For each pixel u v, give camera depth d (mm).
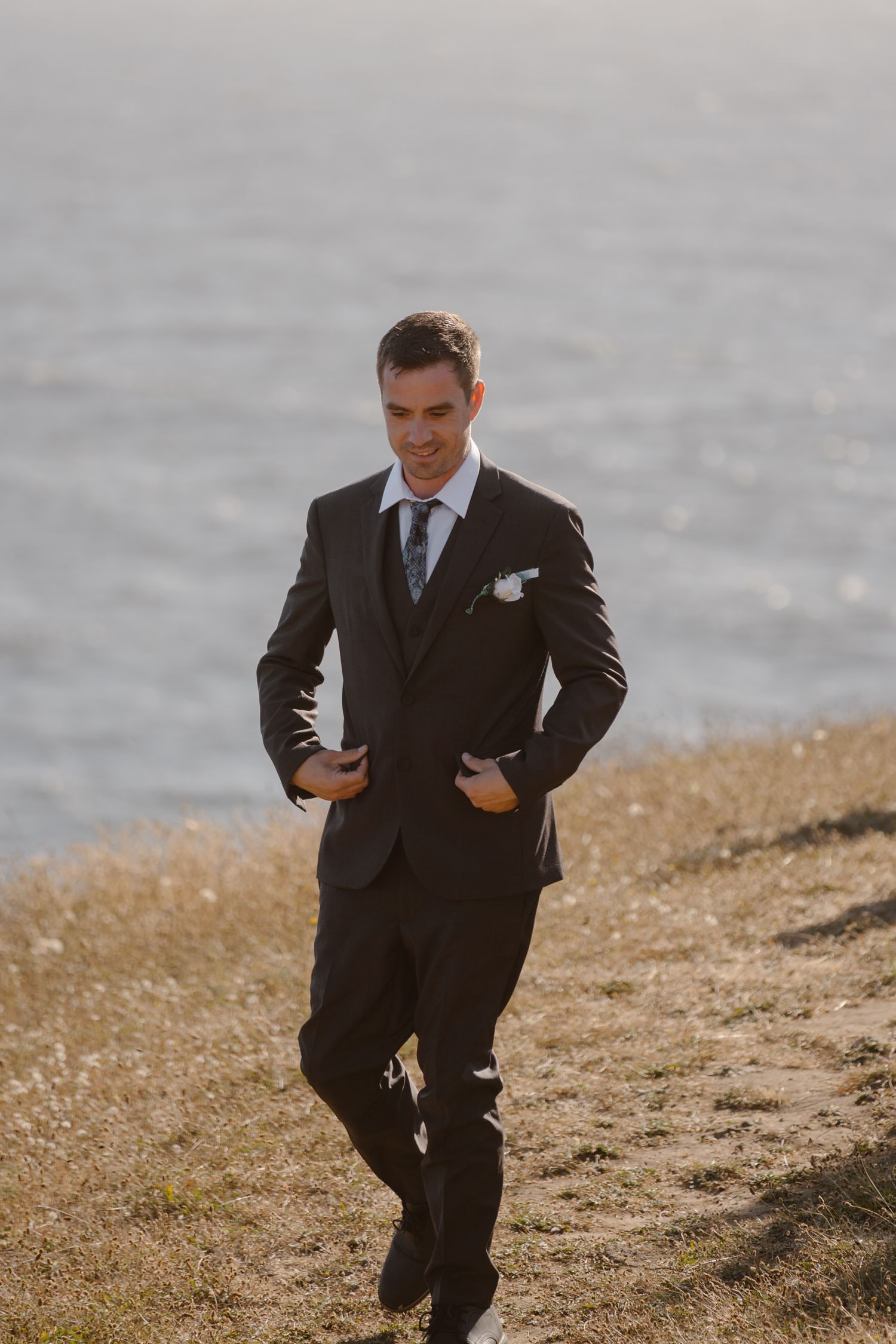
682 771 35562
